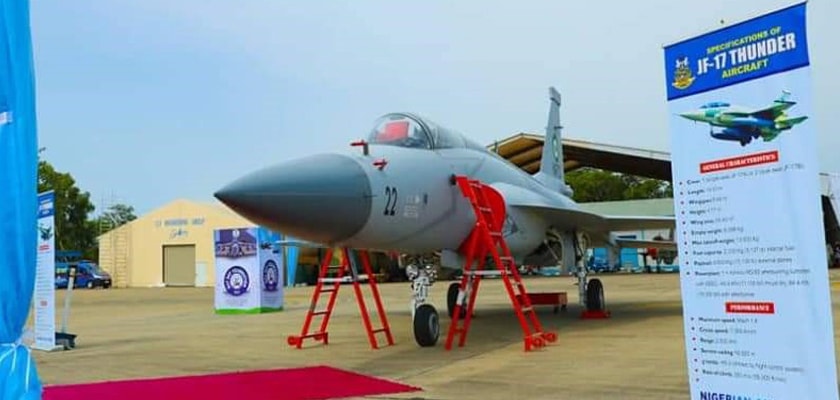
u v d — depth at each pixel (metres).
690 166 5.38
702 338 5.35
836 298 19.78
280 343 12.46
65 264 52.84
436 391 7.53
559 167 20.47
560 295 16.52
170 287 51.66
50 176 69.00
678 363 8.85
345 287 39.91
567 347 10.65
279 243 15.32
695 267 5.38
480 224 10.85
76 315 21.81
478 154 12.92
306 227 8.77
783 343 4.84
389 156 10.27
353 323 15.84
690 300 5.41
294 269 47.88
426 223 10.55
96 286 50.31
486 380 8.09
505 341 11.62
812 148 4.66
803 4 4.69
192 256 53.19
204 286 51.97
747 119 5.02
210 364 10.11
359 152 9.97
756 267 4.98
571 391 7.28
